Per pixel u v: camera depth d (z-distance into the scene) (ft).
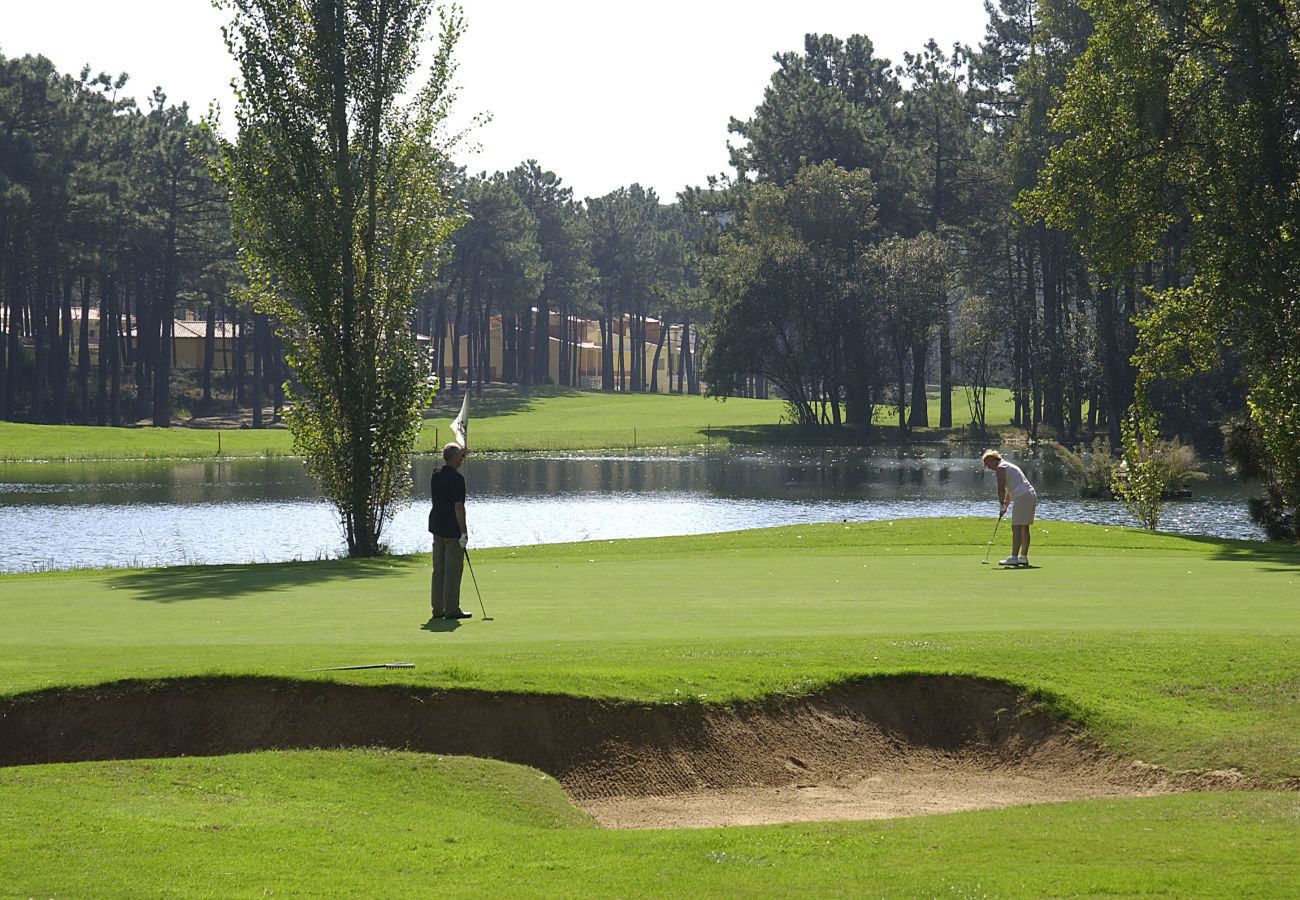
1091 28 318.24
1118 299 395.34
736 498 234.79
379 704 45.11
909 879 30.42
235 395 514.68
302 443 134.62
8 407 410.11
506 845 34.09
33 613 68.80
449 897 29.60
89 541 166.61
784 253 415.64
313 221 128.88
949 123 454.40
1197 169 149.07
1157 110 143.95
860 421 429.38
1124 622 60.85
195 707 45.57
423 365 135.64
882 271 416.05
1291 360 135.13
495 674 46.85
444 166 135.54
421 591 82.23
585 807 42.16
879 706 48.37
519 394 590.55
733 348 425.69
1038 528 131.95
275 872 31.19
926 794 43.91
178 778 39.09
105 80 461.37
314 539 169.99
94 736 44.50
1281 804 36.55
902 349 426.92
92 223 396.78
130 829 34.22
